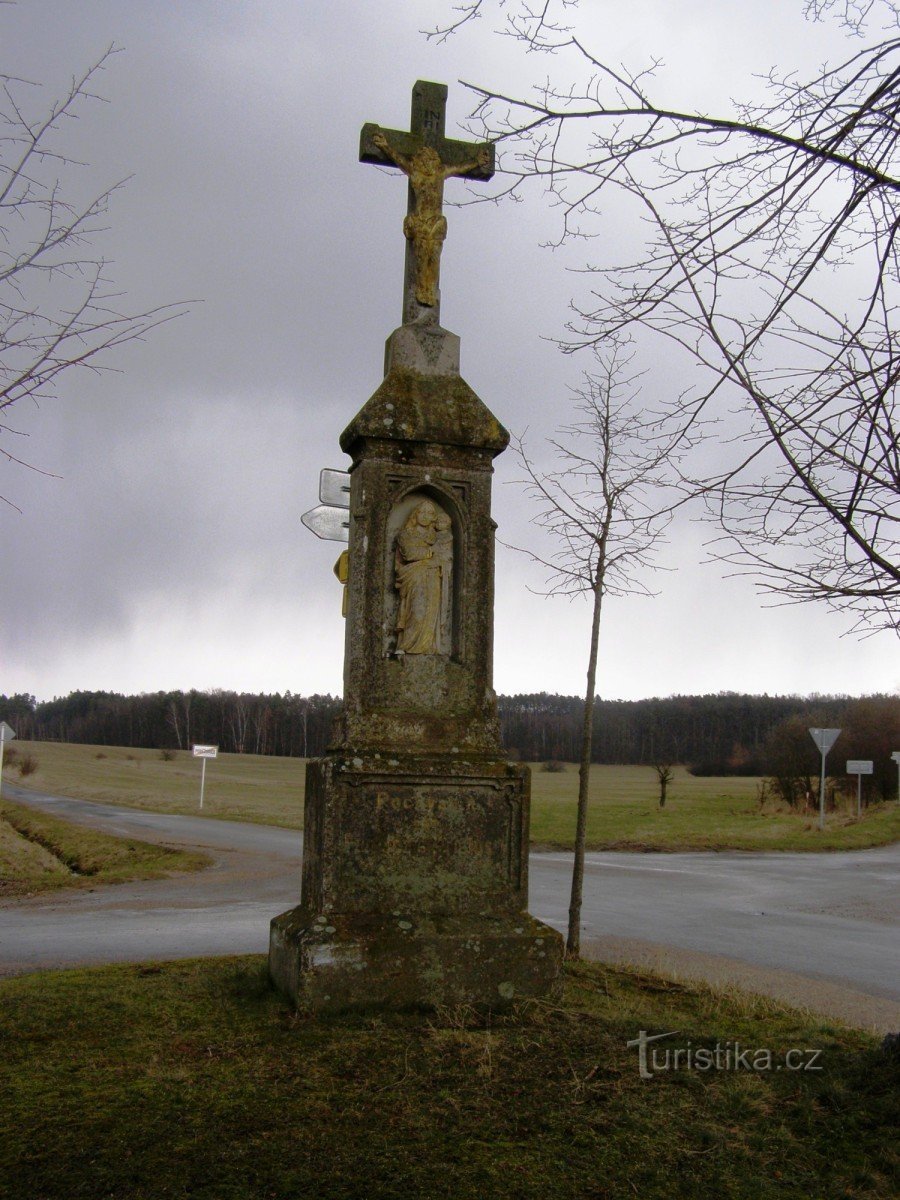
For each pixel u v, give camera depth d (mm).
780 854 25406
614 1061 5391
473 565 7273
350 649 7078
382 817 6641
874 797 43656
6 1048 5496
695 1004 7273
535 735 88188
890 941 12258
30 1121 4410
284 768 81125
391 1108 4652
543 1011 6309
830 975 9797
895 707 44406
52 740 127188
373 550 7078
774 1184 4086
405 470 7203
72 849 23594
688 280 4320
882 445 3957
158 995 6711
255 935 11203
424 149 7684
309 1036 5715
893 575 3988
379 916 6496
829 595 4207
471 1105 4719
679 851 25625
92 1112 4527
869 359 4074
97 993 6762
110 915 13117
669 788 57906
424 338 7477
